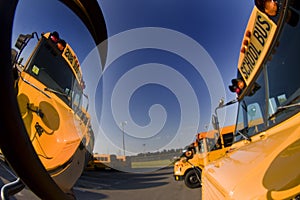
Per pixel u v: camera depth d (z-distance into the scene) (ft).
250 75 8.23
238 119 9.32
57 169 2.09
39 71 2.19
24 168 1.31
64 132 2.38
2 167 1.67
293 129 4.49
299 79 5.65
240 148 6.70
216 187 4.63
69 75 2.53
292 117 5.45
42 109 2.15
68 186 2.19
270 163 3.58
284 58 6.28
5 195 1.73
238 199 3.25
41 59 2.16
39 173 1.39
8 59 1.17
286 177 2.88
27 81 2.01
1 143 1.20
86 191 19.43
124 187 28.76
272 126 6.33
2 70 1.14
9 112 1.17
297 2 5.93
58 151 2.18
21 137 1.24
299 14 5.85
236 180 3.81
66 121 2.45
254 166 3.83
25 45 1.84
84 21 2.62
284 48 6.31
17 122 1.21
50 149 2.12
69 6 2.39
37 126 2.04
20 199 2.24
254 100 7.90
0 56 1.14
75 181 2.36
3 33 1.16
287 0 6.20
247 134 8.13
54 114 2.32
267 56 7.05
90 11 2.65
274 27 6.61
